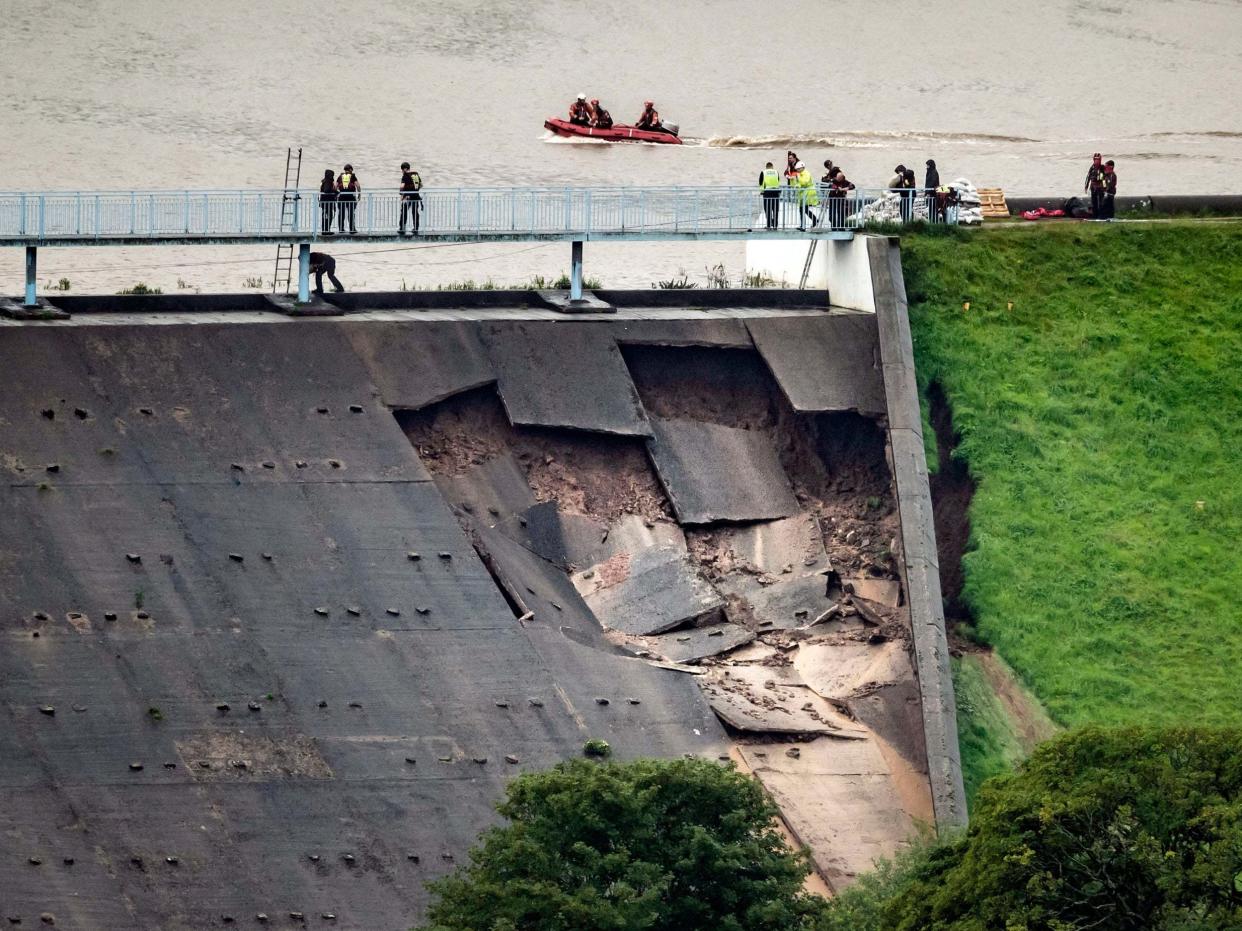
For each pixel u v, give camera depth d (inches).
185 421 5556.1
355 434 5669.3
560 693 5226.4
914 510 5826.8
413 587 5359.3
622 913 3964.1
